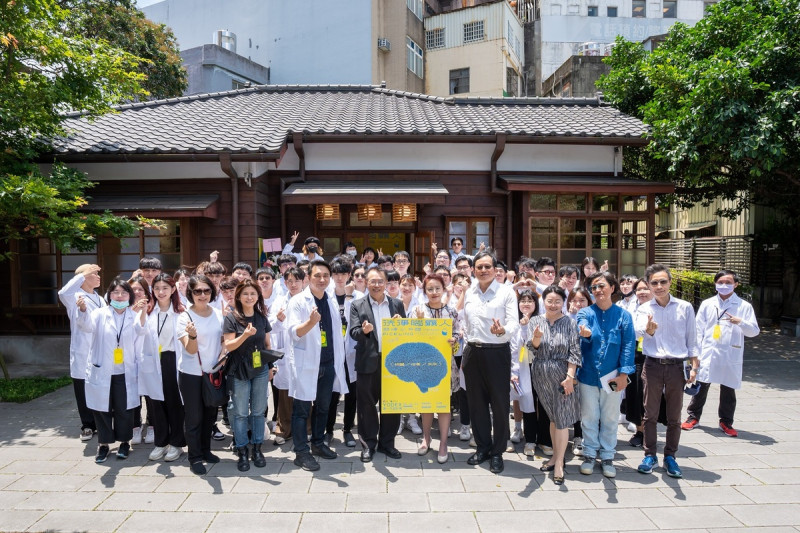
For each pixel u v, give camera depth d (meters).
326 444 4.82
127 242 8.69
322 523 3.50
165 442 4.65
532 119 10.20
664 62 9.62
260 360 4.39
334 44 21.67
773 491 3.97
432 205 9.59
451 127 9.25
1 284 8.79
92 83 7.40
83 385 5.04
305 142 9.30
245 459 4.38
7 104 6.54
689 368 5.19
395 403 4.54
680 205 12.62
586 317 4.32
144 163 8.79
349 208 9.73
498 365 4.29
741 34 9.04
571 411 4.15
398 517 3.58
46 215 6.91
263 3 23.08
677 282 14.68
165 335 4.58
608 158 9.69
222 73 20.69
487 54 23.91
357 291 5.53
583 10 29.05
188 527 3.46
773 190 10.70
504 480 4.17
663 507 3.72
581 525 3.48
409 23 23.16
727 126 7.87
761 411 5.98
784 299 12.14
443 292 5.33
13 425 5.57
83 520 3.55
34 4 6.41
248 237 8.70
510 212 9.37
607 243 9.43
